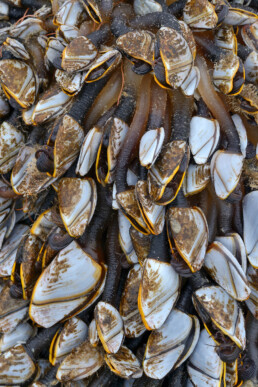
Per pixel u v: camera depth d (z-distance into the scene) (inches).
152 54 14.1
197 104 15.0
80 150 14.9
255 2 17.5
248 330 16.5
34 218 16.9
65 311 15.4
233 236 15.3
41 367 16.4
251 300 16.1
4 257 16.8
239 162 14.8
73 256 15.3
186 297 15.4
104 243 15.8
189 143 14.7
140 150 14.3
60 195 15.1
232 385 15.9
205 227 14.8
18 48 15.7
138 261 15.5
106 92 14.9
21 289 16.1
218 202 15.4
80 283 15.3
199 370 15.5
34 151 15.9
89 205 15.0
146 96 14.6
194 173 14.9
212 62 15.1
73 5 15.3
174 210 14.7
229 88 14.6
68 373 15.5
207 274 15.3
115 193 14.8
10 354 16.1
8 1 17.3
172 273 14.9
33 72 15.8
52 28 16.6
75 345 15.7
